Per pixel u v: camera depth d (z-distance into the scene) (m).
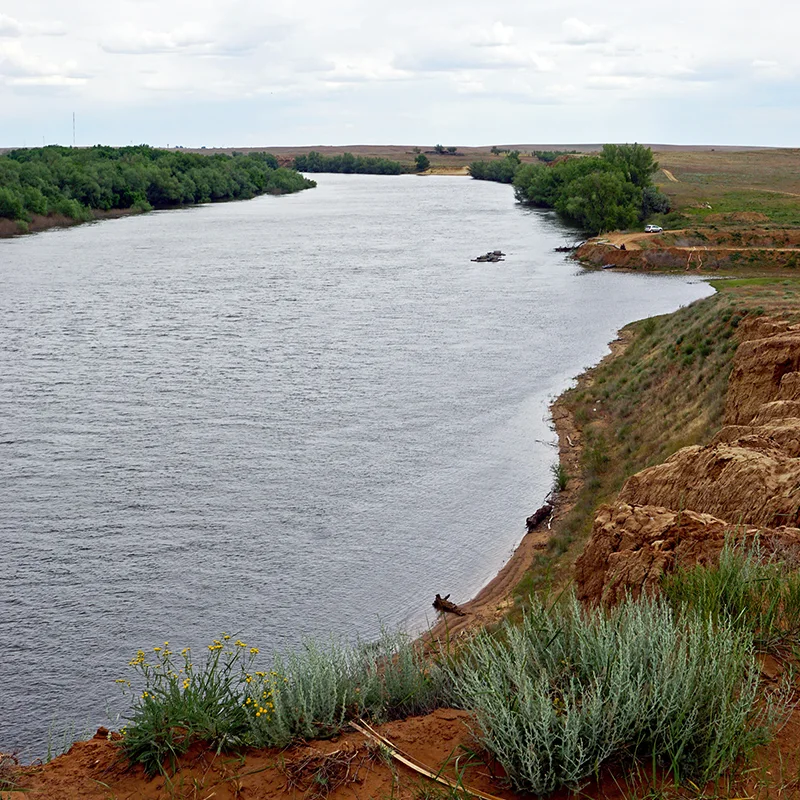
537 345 54.03
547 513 27.94
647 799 4.81
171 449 36.06
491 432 37.47
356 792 5.03
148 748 5.42
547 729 4.91
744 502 13.34
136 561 26.06
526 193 166.25
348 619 22.28
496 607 21.20
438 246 106.44
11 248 105.12
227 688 5.95
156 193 168.75
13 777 5.42
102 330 59.94
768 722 5.29
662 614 6.41
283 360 51.44
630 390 38.75
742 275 83.12
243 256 99.31
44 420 39.94
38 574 25.27
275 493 31.27
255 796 5.04
